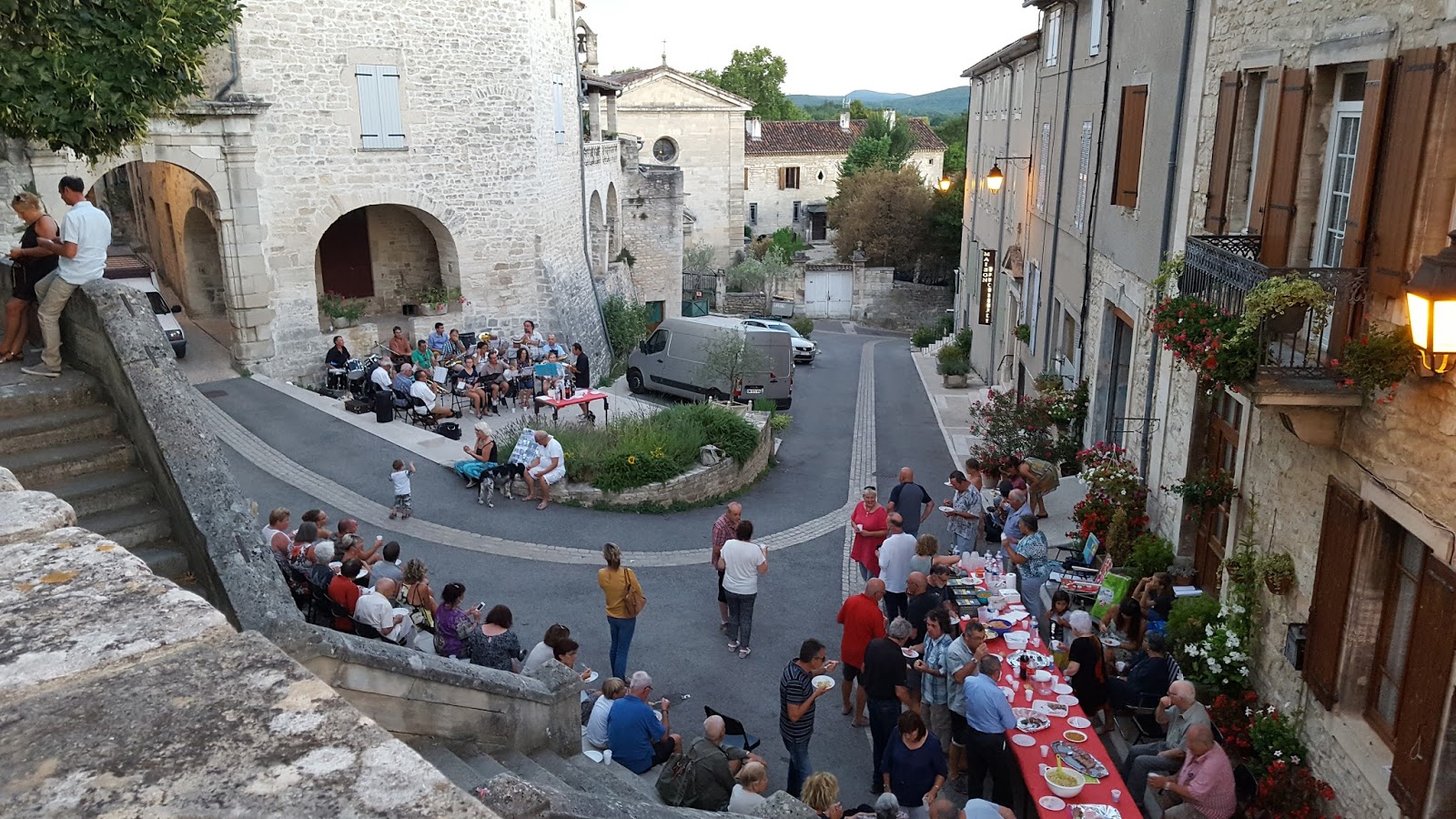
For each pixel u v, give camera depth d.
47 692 1.79
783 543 13.78
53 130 8.71
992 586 9.76
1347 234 6.21
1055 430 15.81
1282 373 6.11
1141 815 6.40
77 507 5.61
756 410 20.28
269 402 17.25
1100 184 13.59
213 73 17.75
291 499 13.52
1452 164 5.33
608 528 13.57
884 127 53.25
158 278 26.17
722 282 42.88
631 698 7.36
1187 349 6.82
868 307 43.00
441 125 20.48
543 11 22.47
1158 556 9.82
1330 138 6.97
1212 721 7.67
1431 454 5.43
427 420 17.23
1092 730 7.29
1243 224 8.58
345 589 8.02
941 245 43.50
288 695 1.81
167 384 5.73
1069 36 16.12
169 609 2.10
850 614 8.86
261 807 1.53
